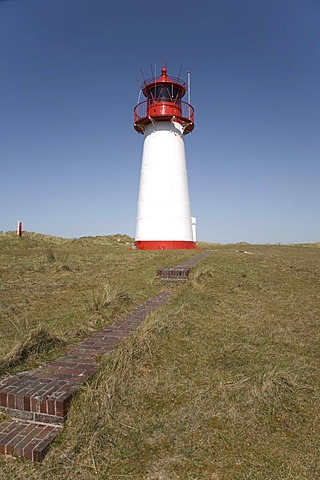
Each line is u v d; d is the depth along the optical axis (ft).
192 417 10.93
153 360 14.55
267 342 17.31
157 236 64.28
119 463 9.11
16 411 10.74
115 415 10.90
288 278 32.96
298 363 14.88
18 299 25.38
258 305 23.85
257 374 13.53
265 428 10.68
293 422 11.07
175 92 67.46
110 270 37.45
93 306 21.45
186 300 23.40
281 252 60.49
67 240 81.71
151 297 25.00
